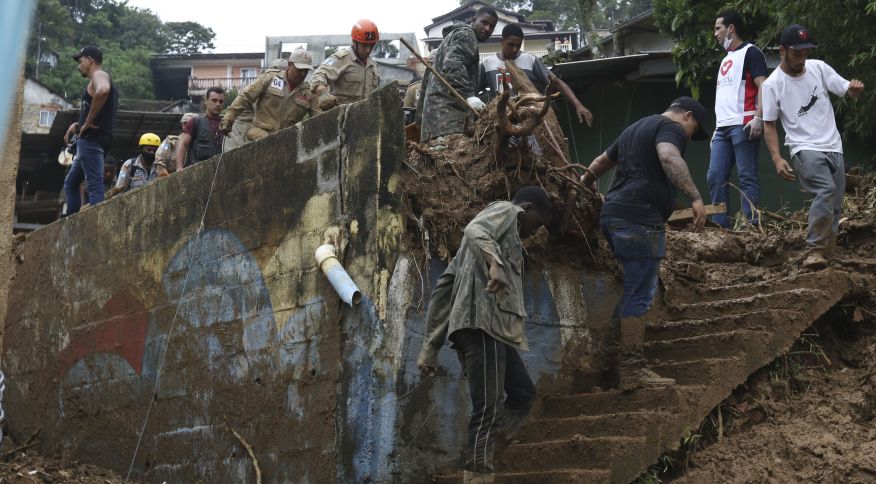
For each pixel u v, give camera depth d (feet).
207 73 152.87
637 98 45.52
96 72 32.09
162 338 26.32
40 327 31.99
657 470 19.71
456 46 27.12
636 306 21.08
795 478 18.88
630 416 19.77
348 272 21.16
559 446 19.99
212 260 25.05
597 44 48.57
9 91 14.06
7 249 17.83
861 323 22.71
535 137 24.14
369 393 20.08
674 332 23.04
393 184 21.04
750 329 21.75
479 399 18.15
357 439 20.11
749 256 26.30
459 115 26.63
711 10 38.99
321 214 22.09
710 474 19.19
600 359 23.63
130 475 26.50
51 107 121.29
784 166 23.91
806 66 24.29
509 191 22.36
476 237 18.10
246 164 24.45
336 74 28.71
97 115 31.89
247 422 22.90
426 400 20.54
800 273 23.93
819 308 21.65
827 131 23.90
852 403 20.34
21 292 33.35
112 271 28.86
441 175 22.48
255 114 29.91
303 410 21.39
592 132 46.11
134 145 65.46
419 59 23.76
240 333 23.70
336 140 22.04
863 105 34.22
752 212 28.37
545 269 23.38
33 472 24.98
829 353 22.34
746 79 28.96
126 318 27.96
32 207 66.44
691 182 20.59
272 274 23.04
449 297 19.16
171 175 26.99
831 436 19.51
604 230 21.77
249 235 23.99
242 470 22.70
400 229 20.94
